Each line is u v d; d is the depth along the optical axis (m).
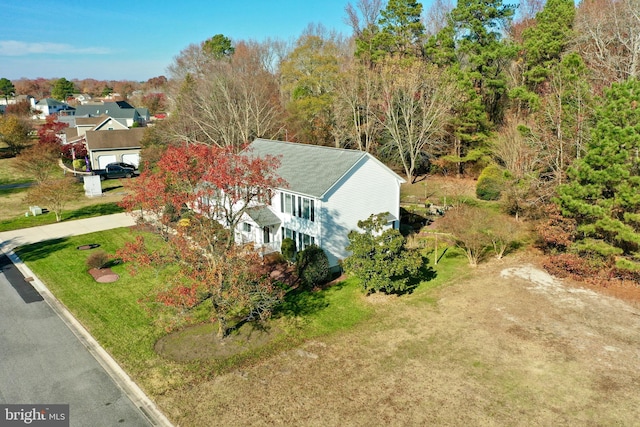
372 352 18.20
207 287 17.84
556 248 26.70
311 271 24.23
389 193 29.28
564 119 28.23
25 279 25.72
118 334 19.70
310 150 30.89
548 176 31.36
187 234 19.45
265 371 17.06
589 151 22.84
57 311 21.97
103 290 24.03
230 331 20.00
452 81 44.28
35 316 21.45
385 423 14.20
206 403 15.30
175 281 21.48
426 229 33.38
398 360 17.59
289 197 27.80
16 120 70.25
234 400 15.43
